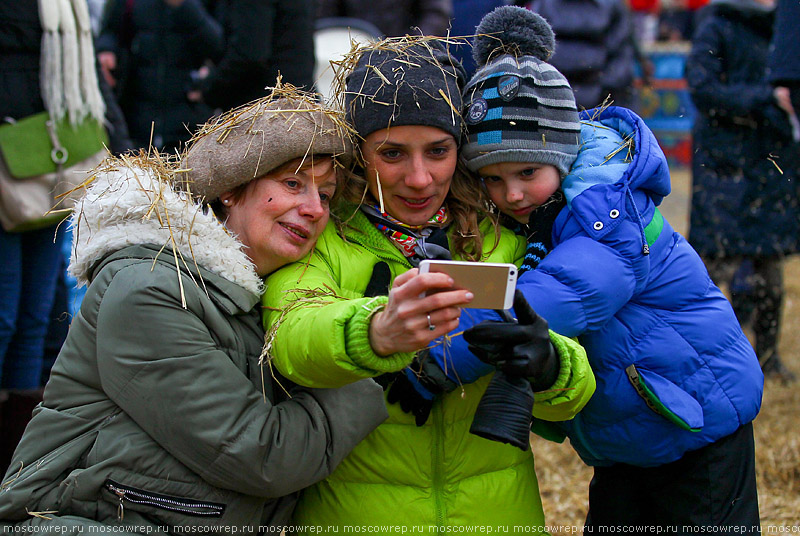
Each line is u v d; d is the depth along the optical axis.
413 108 2.06
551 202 2.26
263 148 1.99
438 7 6.21
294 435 1.96
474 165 2.25
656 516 2.45
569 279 2.08
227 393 1.93
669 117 12.91
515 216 2.32
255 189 2.04
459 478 2.20
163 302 1.92
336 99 2.26
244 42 4.05
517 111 2.17
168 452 1.96
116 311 1.92
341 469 2.21
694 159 4.77
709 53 4.61
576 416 2.39
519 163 2.20
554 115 2.20
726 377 2.33
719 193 4.67
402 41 2.23
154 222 2.02
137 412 1.93
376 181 2.16
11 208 3.19
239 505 2.01
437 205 2.21
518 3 5.64
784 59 3.99
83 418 1.98
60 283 3.87
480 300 1.69
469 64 6.06
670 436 2.30
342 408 2.02
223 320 2.00
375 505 2.17
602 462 2.48
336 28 5.88
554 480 3.66
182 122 4.37
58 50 3.24
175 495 1.95
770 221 4.62
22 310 3.49
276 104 2.09
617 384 2.29
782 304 4.83
